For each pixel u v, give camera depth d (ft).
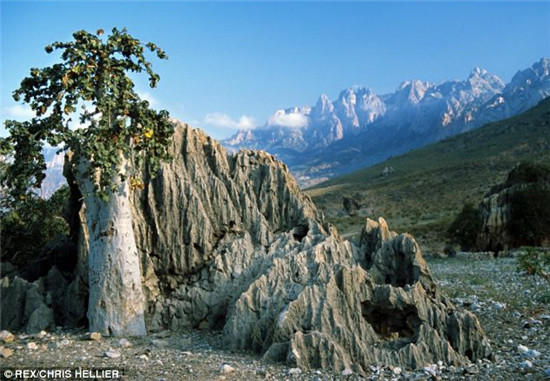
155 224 64.49
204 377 40.96
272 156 72.95
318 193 525.75
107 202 58.34
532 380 39.68
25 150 56.70
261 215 67.36
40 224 96.37
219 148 71.67
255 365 44.37
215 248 65.21
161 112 61.82
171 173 65.72
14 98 56.44
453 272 113.60
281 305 50.39
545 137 516.32
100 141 56.49
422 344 45.65
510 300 74.84
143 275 63.87
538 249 156.25
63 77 54.39
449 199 351.25
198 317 60.70
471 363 45.65
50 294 64.59
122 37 59.52
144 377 41.06
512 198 175.83
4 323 62.59
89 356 47.60
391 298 49.90
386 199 389.80
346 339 45.70
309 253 57.36
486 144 607.78
